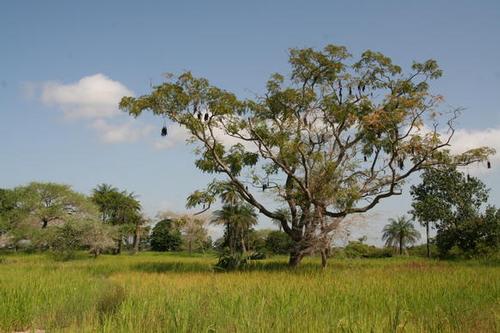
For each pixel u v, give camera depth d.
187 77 25.14
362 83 28.50
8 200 67.00
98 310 10.63
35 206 66.56
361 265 30.69
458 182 49.03
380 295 13.08
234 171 28.61
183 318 9.09
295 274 22.27
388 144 27.69
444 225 48.28
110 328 8.55
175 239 95.62
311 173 27.52
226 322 9.51
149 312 9.85
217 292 12.25
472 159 26.45
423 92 25.97
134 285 15.60
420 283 16.33
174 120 26.09
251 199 28.09
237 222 69.06
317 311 10.64
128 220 87.81
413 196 52.06
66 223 51.78
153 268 27.33
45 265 31.80
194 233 63.16
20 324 10.16
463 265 30.72
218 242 75.19
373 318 9.52
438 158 26.91
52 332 8.85
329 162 26.81
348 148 28.45
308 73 28.61
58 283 16.05
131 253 83.00
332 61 27.86
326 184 27.00
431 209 48.09
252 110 27.84
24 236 65.56
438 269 25.27
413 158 26.98
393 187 27.14
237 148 28.52
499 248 42.94
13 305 10.99
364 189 27.64
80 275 21.09
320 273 22.70
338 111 27.69
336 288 14.52
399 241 89.62
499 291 14.41
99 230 53.56
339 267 28.33
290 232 28.62
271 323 9.00
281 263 30.72
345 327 8.45
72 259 47.84
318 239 27.03
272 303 11.31
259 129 27.45
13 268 28.17
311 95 27.75
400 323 8.81
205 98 25.62
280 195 27.70
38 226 66.56
